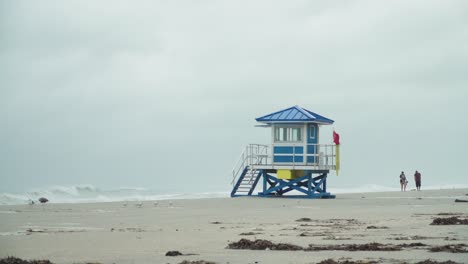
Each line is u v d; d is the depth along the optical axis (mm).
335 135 51312
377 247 18266
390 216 30484
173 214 34062
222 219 30500
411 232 22516
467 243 19156
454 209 35094
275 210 36531
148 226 27062
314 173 51156
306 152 50188
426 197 50531
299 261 15984
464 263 15133
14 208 38969
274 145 51188
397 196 52844
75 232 24359
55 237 22547
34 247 19734
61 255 17859
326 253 17375
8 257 16500
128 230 25250
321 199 48094
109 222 28984
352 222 27438
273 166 51156
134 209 38531
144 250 18844
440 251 17281
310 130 50688
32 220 30016
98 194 76562
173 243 20594
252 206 40594
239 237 22203
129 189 86312
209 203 43938
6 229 25594
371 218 29484
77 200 65250
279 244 19031
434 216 30266
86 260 16797
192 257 17016
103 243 20672
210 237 22344
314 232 23391
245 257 16797
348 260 15781
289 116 50438
